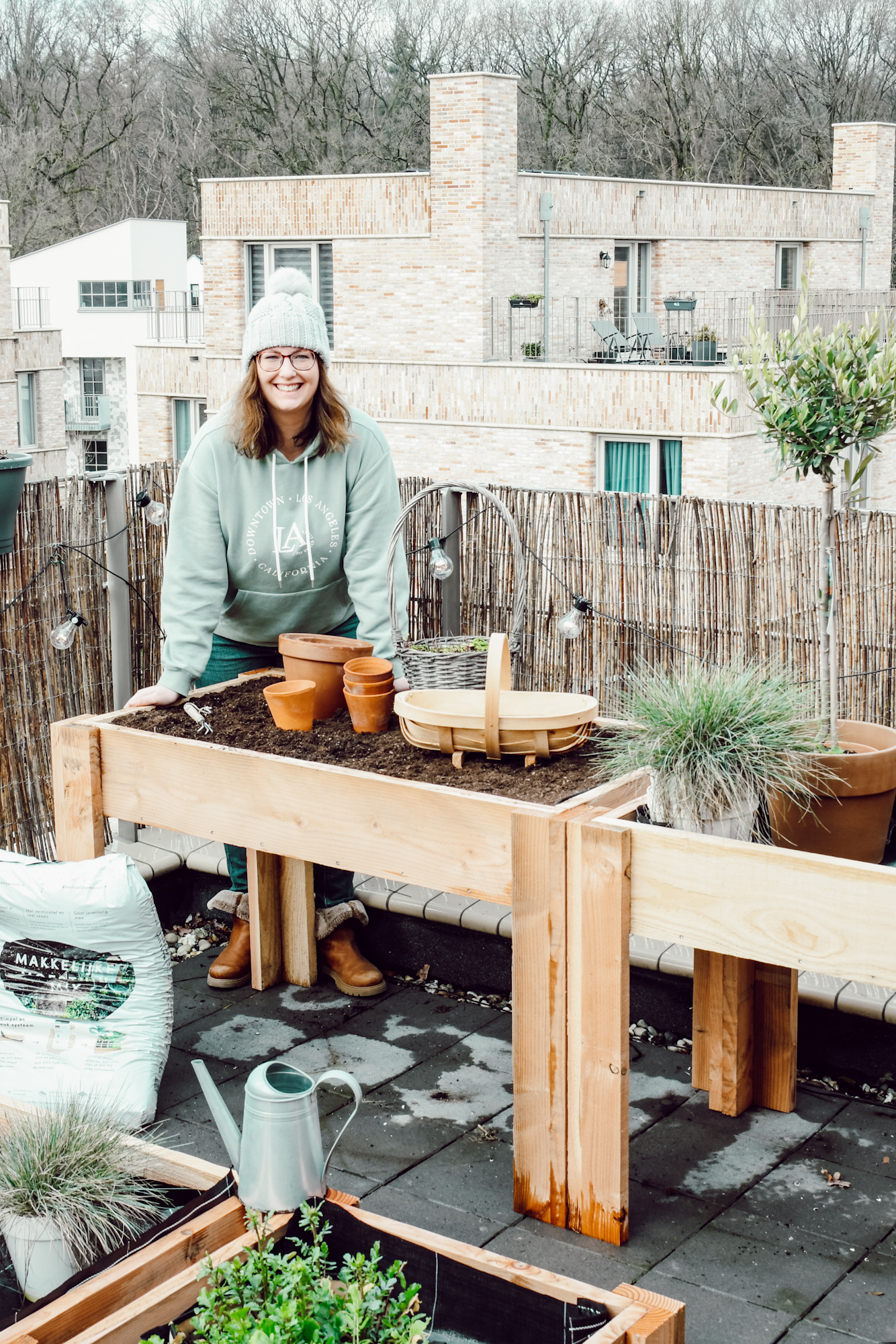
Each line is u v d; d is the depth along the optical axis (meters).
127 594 5.09
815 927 2.56
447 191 20.05
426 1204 3.02
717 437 17.62
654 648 5.20
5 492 4.44
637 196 22.12
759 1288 2.73
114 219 41.34
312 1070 3.65
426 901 4.23
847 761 3.94
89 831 3.65
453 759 3.21
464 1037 3.84
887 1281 2.75
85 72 40.91
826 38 38.78
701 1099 3.48
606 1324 2.10
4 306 27.03
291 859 4.09
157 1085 3.40
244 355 3.69
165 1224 2.37
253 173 40.56
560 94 39.59
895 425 4.29
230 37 39.97
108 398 36.56
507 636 3.58
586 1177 2.87
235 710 3.79
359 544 3.94
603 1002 2.78
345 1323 2.03
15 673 4.76
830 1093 3.53
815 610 4.84
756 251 24.62
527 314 20.84
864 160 27.06
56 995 3.41
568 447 19.05
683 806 3.00
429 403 20.20
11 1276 2.63
